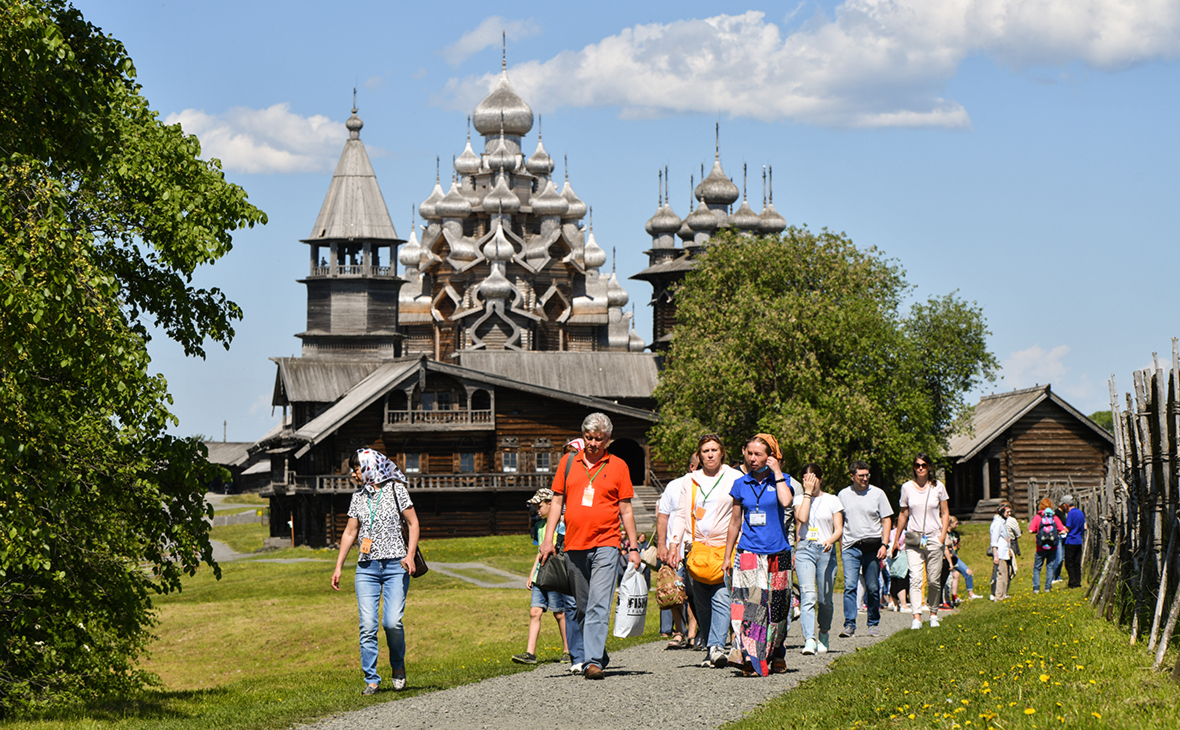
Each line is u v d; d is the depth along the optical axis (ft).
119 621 58.29
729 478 50.19
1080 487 224.74
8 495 46.88
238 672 92.79
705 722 37.68
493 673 51.93
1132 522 54.24
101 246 58.65
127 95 61.41
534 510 64.08
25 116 51.52
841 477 196.13
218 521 350.84
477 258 359.87
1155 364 47.47
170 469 57.00
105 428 56.18
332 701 44.39
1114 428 60.03
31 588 54.34
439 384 237.66
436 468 239.71
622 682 46.01
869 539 63.16
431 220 380.37
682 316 224.74
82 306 46.57
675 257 347.97
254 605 123.34
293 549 223.92
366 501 47.16
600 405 239.50
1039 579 97.35
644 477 253.24
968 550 162.09
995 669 41.29
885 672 43.88
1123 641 46.16
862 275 218.38
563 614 56.59
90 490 55.42
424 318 366.43
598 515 47.26
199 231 59.16
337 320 309.22
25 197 48.44
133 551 58.80
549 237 368.27
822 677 44.68
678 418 205.87
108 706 50.44
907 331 221.66
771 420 190.29
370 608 46.91
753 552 47.57
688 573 51.01
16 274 44.14
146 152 59.77
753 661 46.78
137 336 49.90
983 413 241.14
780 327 196.03
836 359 203.31
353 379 269.64
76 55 54.85
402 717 40.16
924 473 65.16
